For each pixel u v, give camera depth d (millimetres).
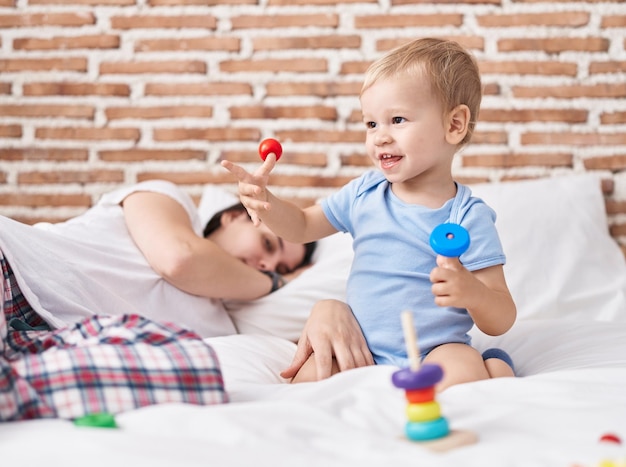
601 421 989
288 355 1660
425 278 1458
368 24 2584
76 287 1590
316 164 2602
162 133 2627
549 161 2559
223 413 963
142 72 2627
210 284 1816
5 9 2629
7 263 1420
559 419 1001
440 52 1512
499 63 2566
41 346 1230
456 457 868
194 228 2006
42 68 2633
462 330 1458
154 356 1109
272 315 1933
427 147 1461
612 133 2551
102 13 2625
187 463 807
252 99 2613
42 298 1509
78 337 1215
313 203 2598
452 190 1538
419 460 855
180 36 2619
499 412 1036
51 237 1638
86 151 2643
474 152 2582
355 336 1475
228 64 2615
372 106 1479
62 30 2629
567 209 2293
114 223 1851
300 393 1189
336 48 2592
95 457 829
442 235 1221
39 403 1040
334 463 835
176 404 1005
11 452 870
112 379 1072
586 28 2559
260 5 2605
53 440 889
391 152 1465
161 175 2633
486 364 1395
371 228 1527
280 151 1486
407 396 967
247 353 1546
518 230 2225
